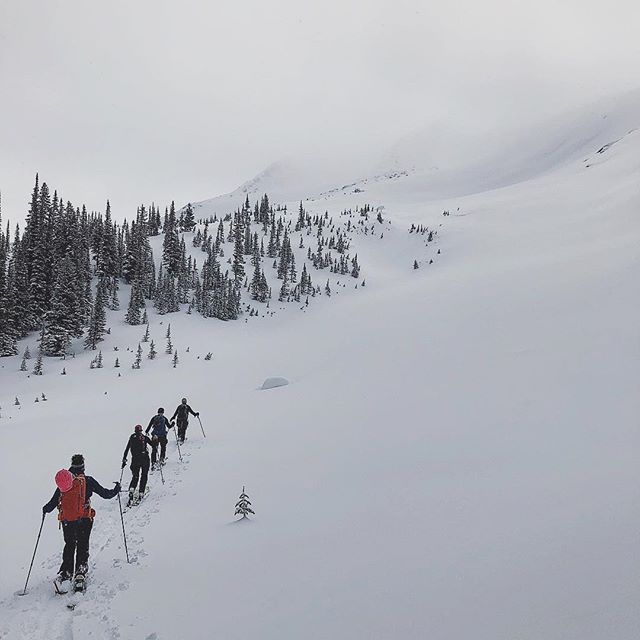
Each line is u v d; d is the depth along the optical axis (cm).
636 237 4203
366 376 2589
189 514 1017
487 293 4059
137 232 9719
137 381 4784
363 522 805
